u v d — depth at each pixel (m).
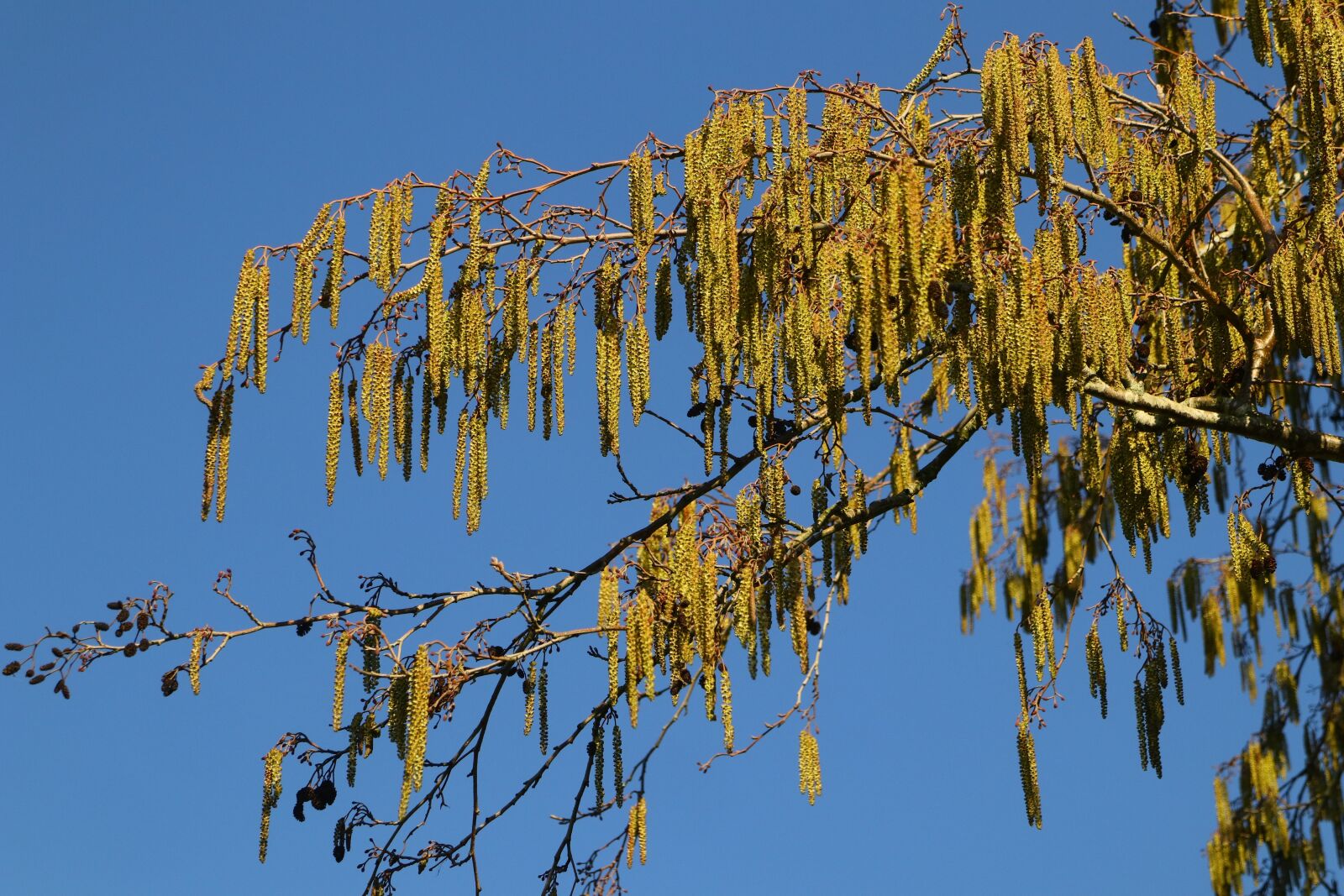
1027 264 6.06
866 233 5.86
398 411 6.71
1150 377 7.77
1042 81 6.45
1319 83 7.06
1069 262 6.33
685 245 6.65
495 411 6.74
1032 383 6.14
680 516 6.96
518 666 7.32
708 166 6.31
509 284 6.66
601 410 6.62
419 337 6.74
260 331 6.38
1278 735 9.80
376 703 7.13
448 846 7.49
